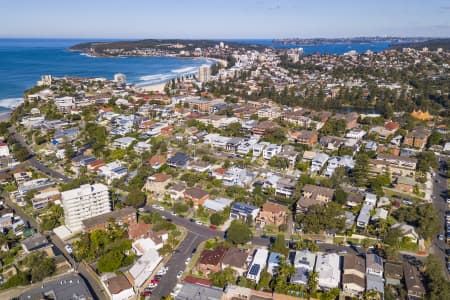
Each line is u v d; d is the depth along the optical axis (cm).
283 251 11888
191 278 10938
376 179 17412
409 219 13912
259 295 10075
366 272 10850
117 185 17512
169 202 16000
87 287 10362
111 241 12800
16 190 17100
